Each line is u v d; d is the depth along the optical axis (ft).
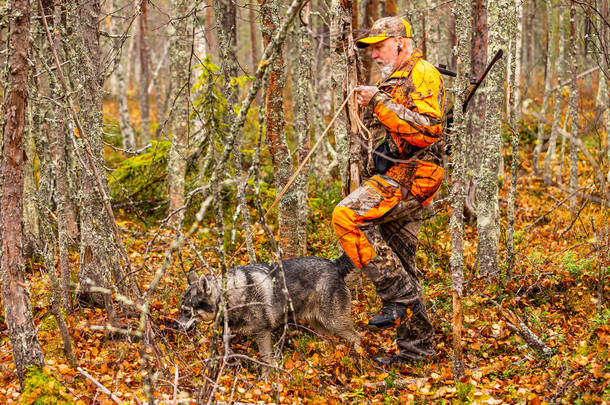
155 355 13.50
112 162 44.55
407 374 15.85
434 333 17.93
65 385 13.87
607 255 20.62
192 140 29.25
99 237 17.24
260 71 10.50
